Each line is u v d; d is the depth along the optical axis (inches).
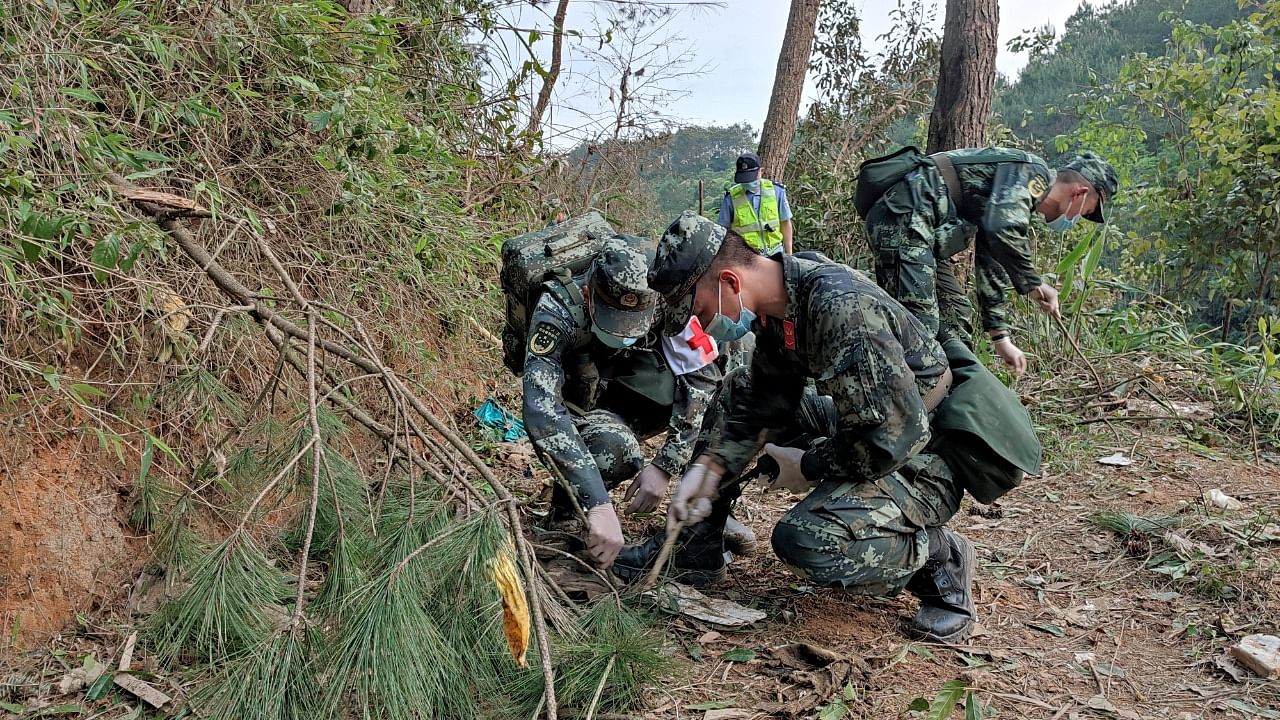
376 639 73.5
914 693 87.9
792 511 94.4
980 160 148.1
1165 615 107.6
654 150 263.6
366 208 126.3
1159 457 166.2
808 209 320.2
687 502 94.1
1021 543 129.6
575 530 116.6
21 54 83.5
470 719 79.4
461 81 179.9
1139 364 210.4
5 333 84.7
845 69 401.7
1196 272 297.4
